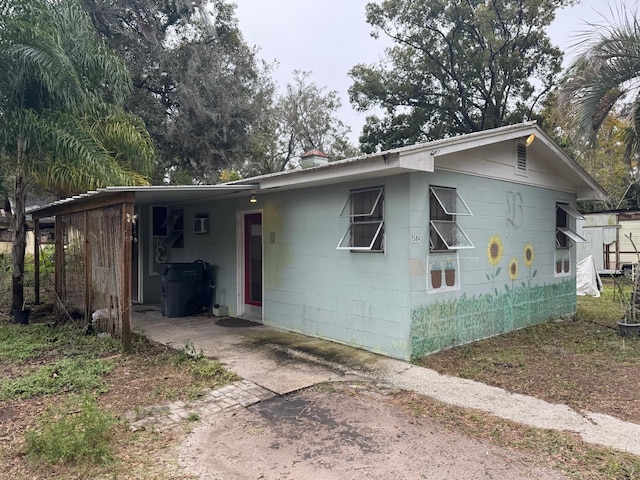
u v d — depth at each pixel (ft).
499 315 24.12
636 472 10.17
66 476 10.11
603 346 21.95
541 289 27.73
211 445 11.66
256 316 29.19
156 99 55.11
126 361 18.97
